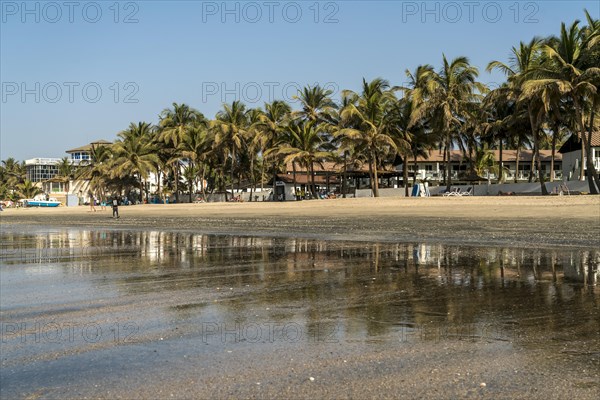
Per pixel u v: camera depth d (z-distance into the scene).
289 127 56.53
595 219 20.34
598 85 36.22
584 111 43.28
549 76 36.03
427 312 6.05
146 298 7.24
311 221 24.52
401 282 8.07
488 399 3.59
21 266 10.93
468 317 5.77
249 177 84.00
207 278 8.87
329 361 4.41
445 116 48.03
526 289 7.28
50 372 4.27
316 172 70.31
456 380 3.93
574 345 4.70
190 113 77.19
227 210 43.06
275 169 65.25
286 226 21.50
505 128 54.31
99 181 84.44
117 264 10.94
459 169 71.81
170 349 4.83
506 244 12.86
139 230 22.11
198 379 4.05
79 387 3.94
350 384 3.89
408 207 35.25
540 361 4.30
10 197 119.06
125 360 4.53
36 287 8.28
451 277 8.40
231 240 16.03
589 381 3.87
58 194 110.94
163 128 76.62
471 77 48.84
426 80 49.34
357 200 42.66
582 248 11.68
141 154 76.50
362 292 7.34
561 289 7.23
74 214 48.22
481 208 30.53
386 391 3.75
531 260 10.05
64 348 4.91
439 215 26.06
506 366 4.20
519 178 70.00
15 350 4.87
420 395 3.68
